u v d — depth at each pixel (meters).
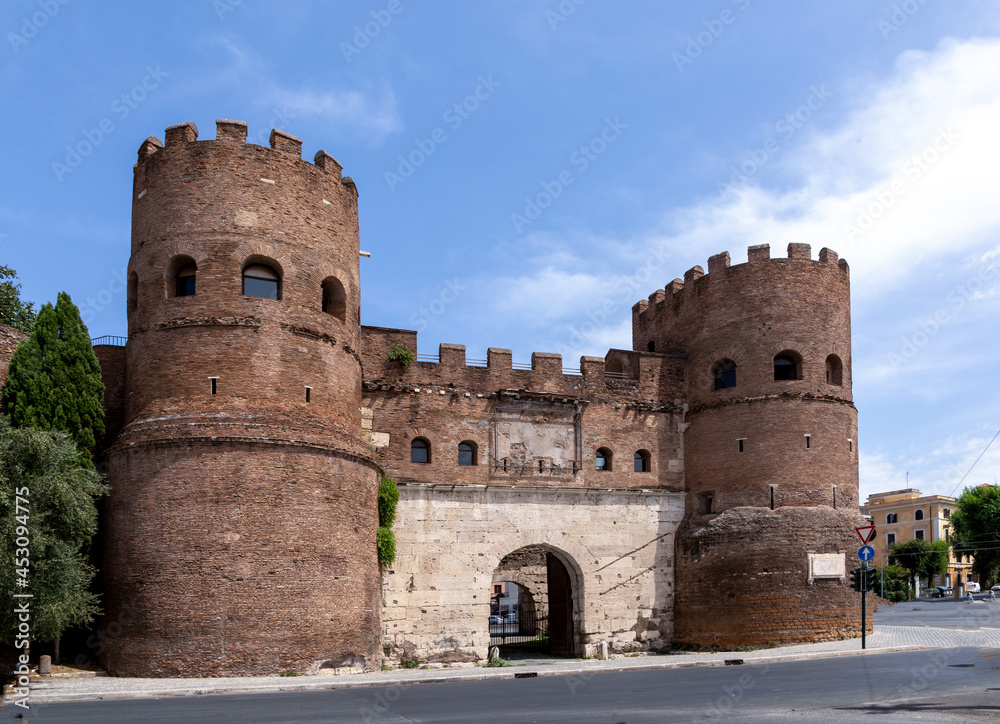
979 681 26.77
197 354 35.53
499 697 26.08
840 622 43.34
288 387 36.12
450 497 42.81
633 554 45.81
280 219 37.28
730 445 45.72
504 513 43.66
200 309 35.84
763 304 46.22
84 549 35.44
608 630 44.59
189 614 33.06
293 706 24.31
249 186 37.00
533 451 44.97
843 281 47.94
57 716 22.52
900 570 97.06
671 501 47.22
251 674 33.09
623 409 47.25
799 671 31.39
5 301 58.72
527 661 42.72
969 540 91.94
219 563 33.53
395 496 41.00
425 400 43.34
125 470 34.94
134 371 36.75
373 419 42.28
